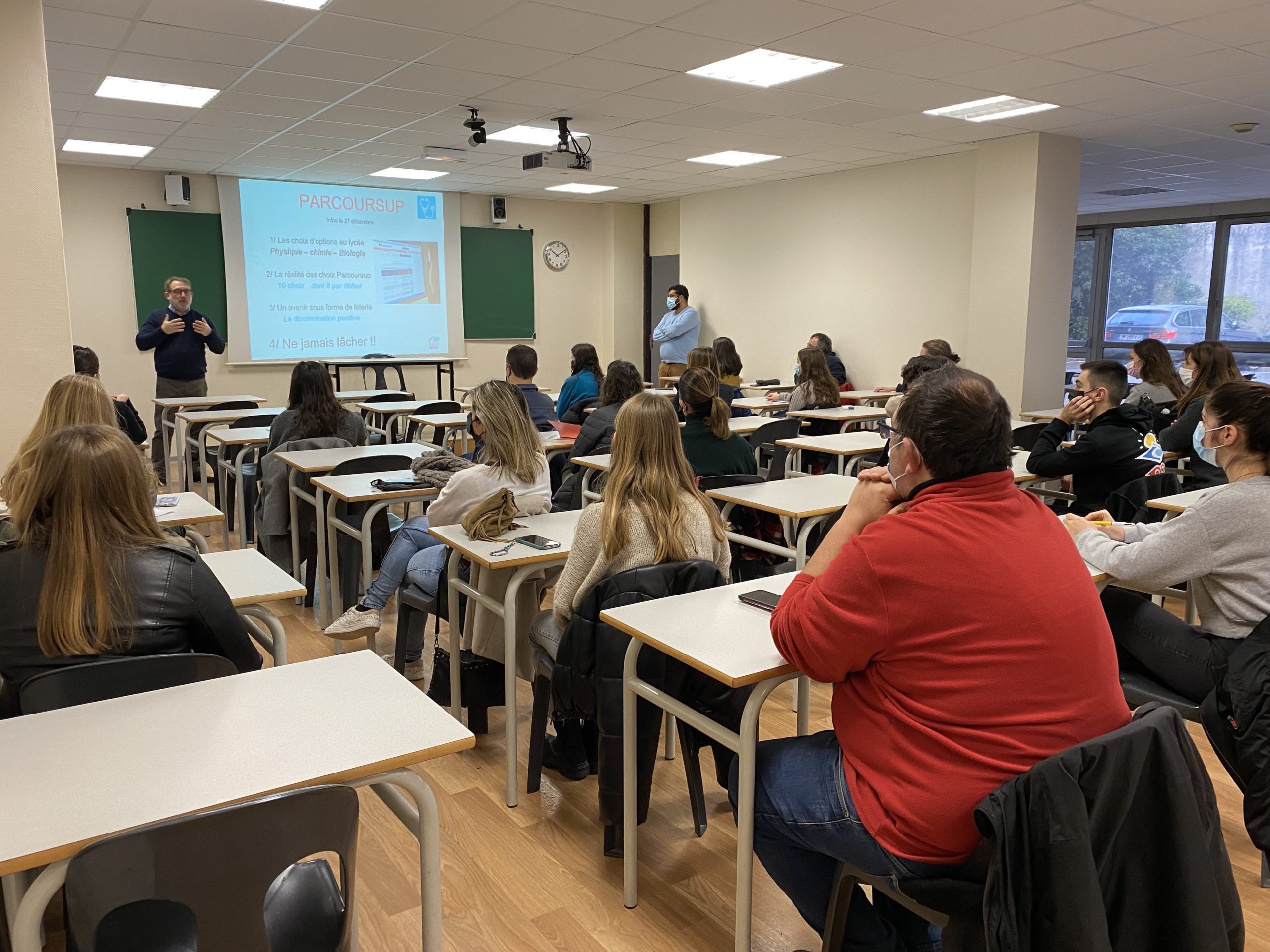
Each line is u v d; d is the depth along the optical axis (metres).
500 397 2.85
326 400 4.15
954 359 5.57
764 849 1.57
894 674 1.29
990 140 6.69
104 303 7.96
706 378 3.43
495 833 2.22
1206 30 4.03
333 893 1.32
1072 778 1.10
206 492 5.33
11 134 2.91
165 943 1.16
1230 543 1.87
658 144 6.84
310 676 1.48
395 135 6.48
